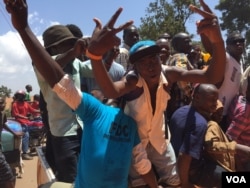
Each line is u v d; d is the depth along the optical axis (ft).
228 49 15.29
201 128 11.04
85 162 8.77
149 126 10.06
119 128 9.02
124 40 18.43
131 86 9.46
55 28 13.00
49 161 13.74
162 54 15.72
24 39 8.16
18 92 40.65
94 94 11.02
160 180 10.86
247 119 13.38
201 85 11.76
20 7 7.88
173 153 10.90
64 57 11.81
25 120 40.01
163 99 10.03
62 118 12.01
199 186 11.47
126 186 9.16
